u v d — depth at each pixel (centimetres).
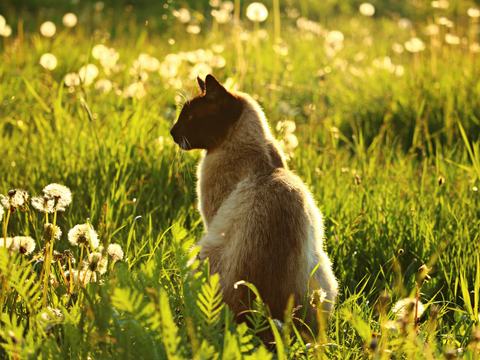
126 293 301
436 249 598
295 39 2088
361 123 1207
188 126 562
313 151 911
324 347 377
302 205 472
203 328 362
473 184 770
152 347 323
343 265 623
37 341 344
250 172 521
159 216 744
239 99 562
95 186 709
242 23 1995
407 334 375
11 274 348
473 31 1541
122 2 2891
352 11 3247
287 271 445
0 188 731
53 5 2802
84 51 1627
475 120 1070
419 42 1415
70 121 947
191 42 1772
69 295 422
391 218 679
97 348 341
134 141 847
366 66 1711
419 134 996
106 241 398
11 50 1400
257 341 391
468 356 390
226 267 456
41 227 662
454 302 557
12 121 980
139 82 1088
